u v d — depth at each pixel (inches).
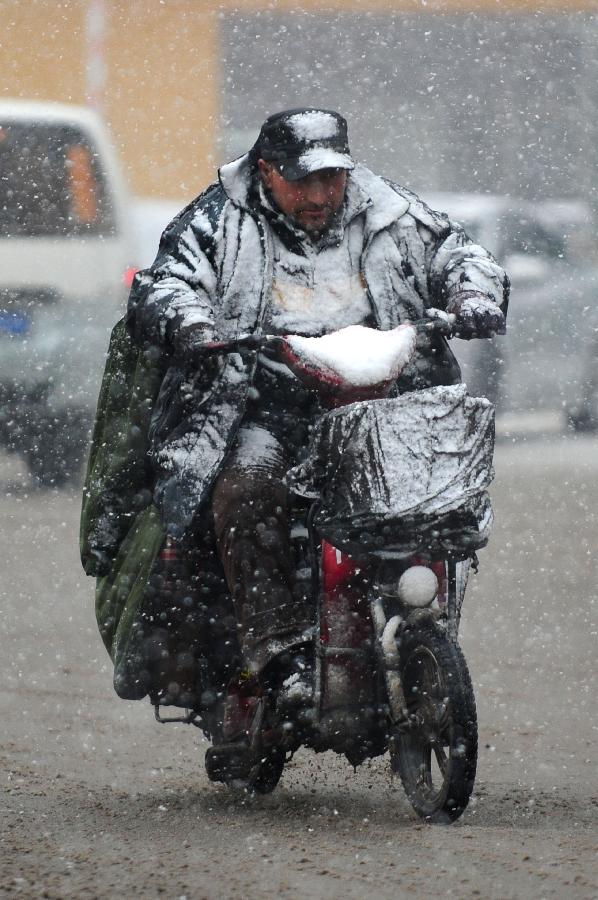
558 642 881.5
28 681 795.4
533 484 1489.9
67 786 601.0
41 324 1441.9
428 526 504.4
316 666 527.5
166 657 575.2
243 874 461.7
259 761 551.5
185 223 561.3
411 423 504.1
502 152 2898.6
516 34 2886.3
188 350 525.0
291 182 545.0
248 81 2817.4
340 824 531.5
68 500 1362.0
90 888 449.7
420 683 527.5
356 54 2903.5
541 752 653.3
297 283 555.2
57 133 1555.1
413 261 562.9
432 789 534.9
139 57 2704.2
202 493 546.3
